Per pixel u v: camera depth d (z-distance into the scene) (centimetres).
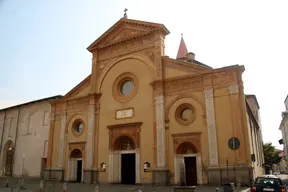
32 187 2241
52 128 3144
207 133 2180
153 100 2494
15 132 3931
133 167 2564
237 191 1628
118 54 2878
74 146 2900
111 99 2778
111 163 2583
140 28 2781
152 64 2605
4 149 4019
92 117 2817
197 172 2162
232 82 2181
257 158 3120
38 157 3531
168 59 2533
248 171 1961
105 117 2761
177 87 2420
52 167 2994
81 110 2978
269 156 6169
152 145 2397
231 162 2039
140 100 2581
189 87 2364
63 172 2894
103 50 3016
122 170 2606
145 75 2620
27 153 3678
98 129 2772
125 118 2623
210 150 2128
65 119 3062
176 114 2370
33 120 3769
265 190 1452
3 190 2034
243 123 2070
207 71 2289
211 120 2183
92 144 2733
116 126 2628
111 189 2020
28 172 3578
